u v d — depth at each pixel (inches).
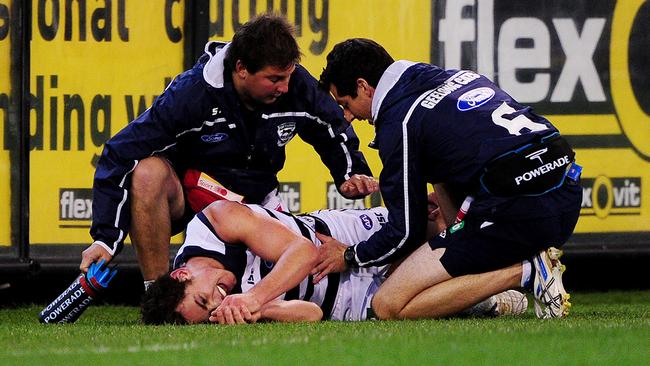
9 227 984.9
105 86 989.8
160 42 992.9
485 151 714.2
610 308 906.1
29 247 987.3
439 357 521.3
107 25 988.6
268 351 544.4
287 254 710.5
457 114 723.4
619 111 1031.0
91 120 989.8
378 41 1010.7
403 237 727.1
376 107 740.7
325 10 1003.3
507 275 737.6
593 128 1029.2
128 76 991.0
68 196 990.4
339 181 827.4
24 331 682.8
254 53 732.7
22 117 982.4
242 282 722.8
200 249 718.5
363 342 569.9
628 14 1029.2
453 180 728.3
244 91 760.3
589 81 1028.5
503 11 1019.9
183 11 993.5
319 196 1009.5
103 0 987.9
